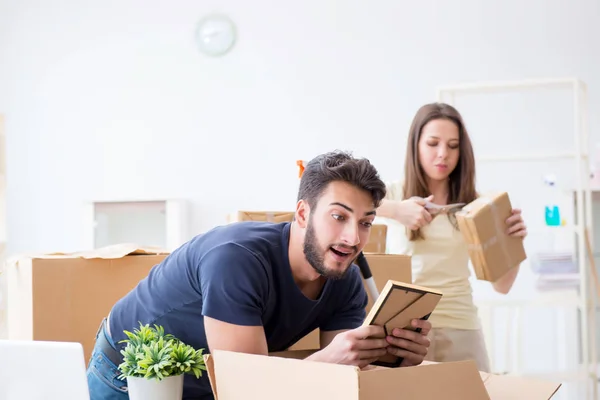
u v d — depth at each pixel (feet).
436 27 14.05
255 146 14.85
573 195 12.03
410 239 8.28
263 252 5.01
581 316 11.96
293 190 14.70
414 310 4.93
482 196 8.13
